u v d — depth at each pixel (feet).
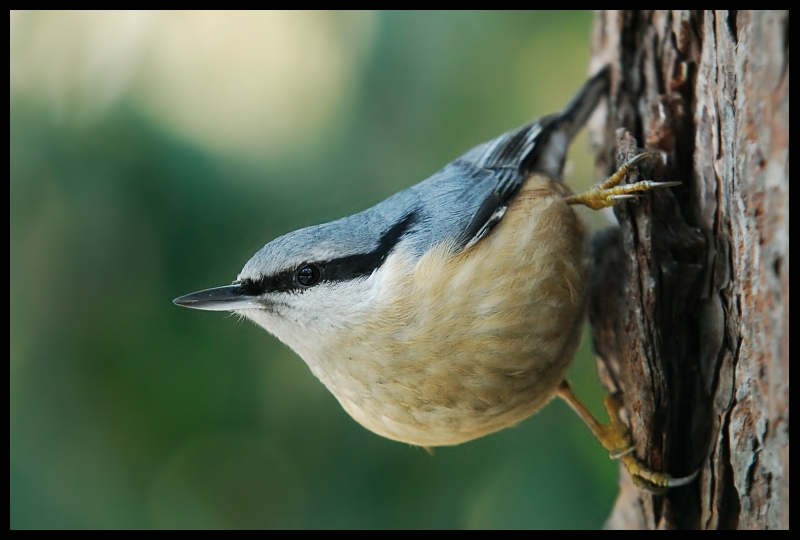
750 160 9.62
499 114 9.98
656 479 9.76
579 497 9.93
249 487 9.94
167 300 9.90
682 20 9.77
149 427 9.91
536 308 9.77
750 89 9.62
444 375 9.77
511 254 9.78
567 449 9.95
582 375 10.08
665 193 9.75
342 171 9.95
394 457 9.96
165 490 9.92
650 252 9.73
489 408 9.78
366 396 9.81
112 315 9.89
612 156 9.88
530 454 9.95
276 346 9.94
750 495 9.67
